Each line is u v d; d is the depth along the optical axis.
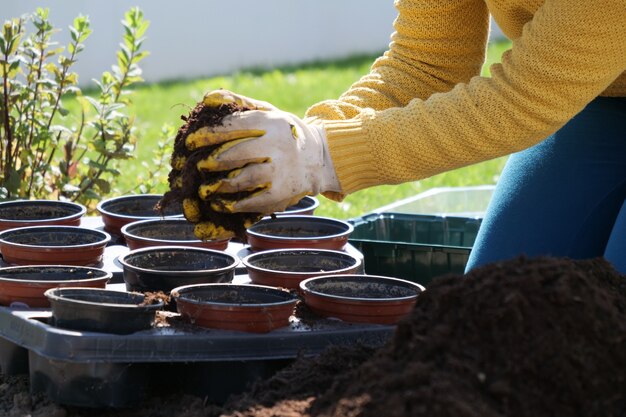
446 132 1.51
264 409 1.35
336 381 1.34
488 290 1.32
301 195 1.51
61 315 1.46
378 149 1.52
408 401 1.24
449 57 1.77
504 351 1.29
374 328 1.51
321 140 1.52
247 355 1.46
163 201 1.51
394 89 1.76
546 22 1.48
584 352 1.30
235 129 1.46
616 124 1.79
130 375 1.45
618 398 1.30
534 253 1.79
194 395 1.48
